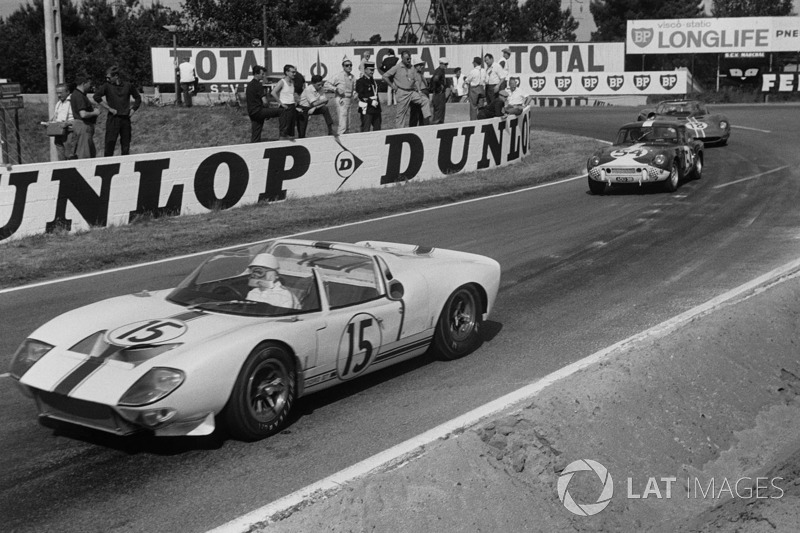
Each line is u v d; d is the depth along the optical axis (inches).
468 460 250.1
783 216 724.7
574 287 505.7
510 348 390.9
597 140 1424.7
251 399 278.7
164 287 517.0
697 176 998.4
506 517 236.1
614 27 4148.6
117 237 669.3
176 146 1471.5
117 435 288.0
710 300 455.8
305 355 296.5
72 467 262.2
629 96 2496.3
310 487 237.0
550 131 1574.8
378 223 756.6
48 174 673.0
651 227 700.7
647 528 251.8
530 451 262.4
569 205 837.8
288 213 784.3
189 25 2928.2
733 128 1635.1
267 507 223.8
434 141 1028.5
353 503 223.8
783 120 1764.3
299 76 1013.2
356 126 1546.5
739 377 343.9
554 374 340.8
